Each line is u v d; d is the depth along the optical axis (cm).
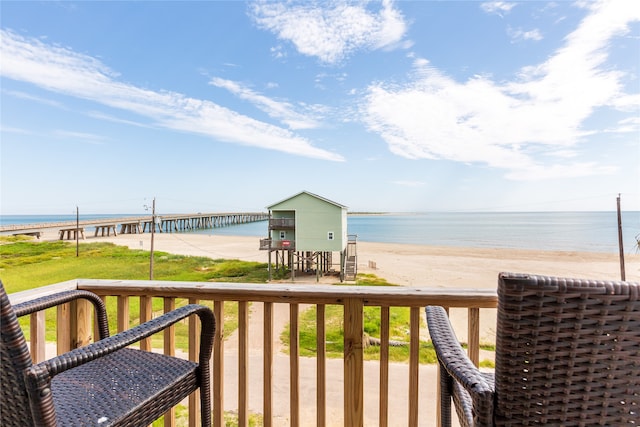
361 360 128
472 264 1845
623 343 56
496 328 60
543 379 59
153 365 104
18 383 59
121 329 143
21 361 58
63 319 144
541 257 2092
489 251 2411
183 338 549
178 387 97
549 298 56
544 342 58
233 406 346
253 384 400
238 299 134
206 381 106
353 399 128
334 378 410
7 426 62
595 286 55
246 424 134
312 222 1526
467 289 125
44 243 2688
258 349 521
